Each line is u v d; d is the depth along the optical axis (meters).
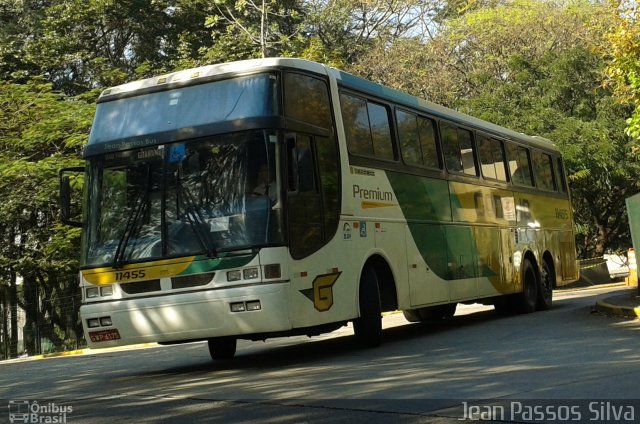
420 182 14.91
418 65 38.91
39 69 34.03
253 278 10.79
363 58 39.50
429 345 13.20
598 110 33.09
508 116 33.16
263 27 33.22
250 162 11.10
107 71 33.72
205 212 11.12
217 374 11.34
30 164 25.53
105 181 11.76
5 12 37.38
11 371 14.84
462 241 16.36
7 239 26.81
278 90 11.37
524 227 19.97
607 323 14.80
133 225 11.42
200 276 10.99
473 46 38.78
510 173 19.64
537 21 37.69
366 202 12.94
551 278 21.48
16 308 24.27
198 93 11.64
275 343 17.06
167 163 11.45
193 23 38.78
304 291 11.16
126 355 17.19
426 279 14.69
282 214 10.94
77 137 26.02
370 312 12.79
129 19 37.97
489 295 17.44
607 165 32.50
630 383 8.21
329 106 12.42
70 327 25.22
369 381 9.40
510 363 10.27
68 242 25.28
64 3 36.41
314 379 9.88
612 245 42.22
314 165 11.77
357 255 12.49
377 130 13.76
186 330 11.03
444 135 16.34
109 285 11.43
